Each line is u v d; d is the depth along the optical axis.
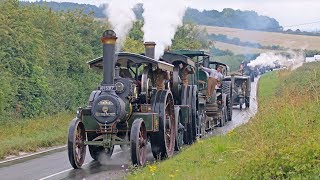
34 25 30.81
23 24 27.80
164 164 12.37
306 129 11.66
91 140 14.46
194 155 13.41
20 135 21.14
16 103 26.16
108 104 13.30
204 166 11.59
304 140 9.65
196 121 19.64
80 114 13.92
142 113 14.05
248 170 9.03
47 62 29.75
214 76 22.64
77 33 34.56
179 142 17.05
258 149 10.09
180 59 18.05
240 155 11.48
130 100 13.76
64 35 33.19
